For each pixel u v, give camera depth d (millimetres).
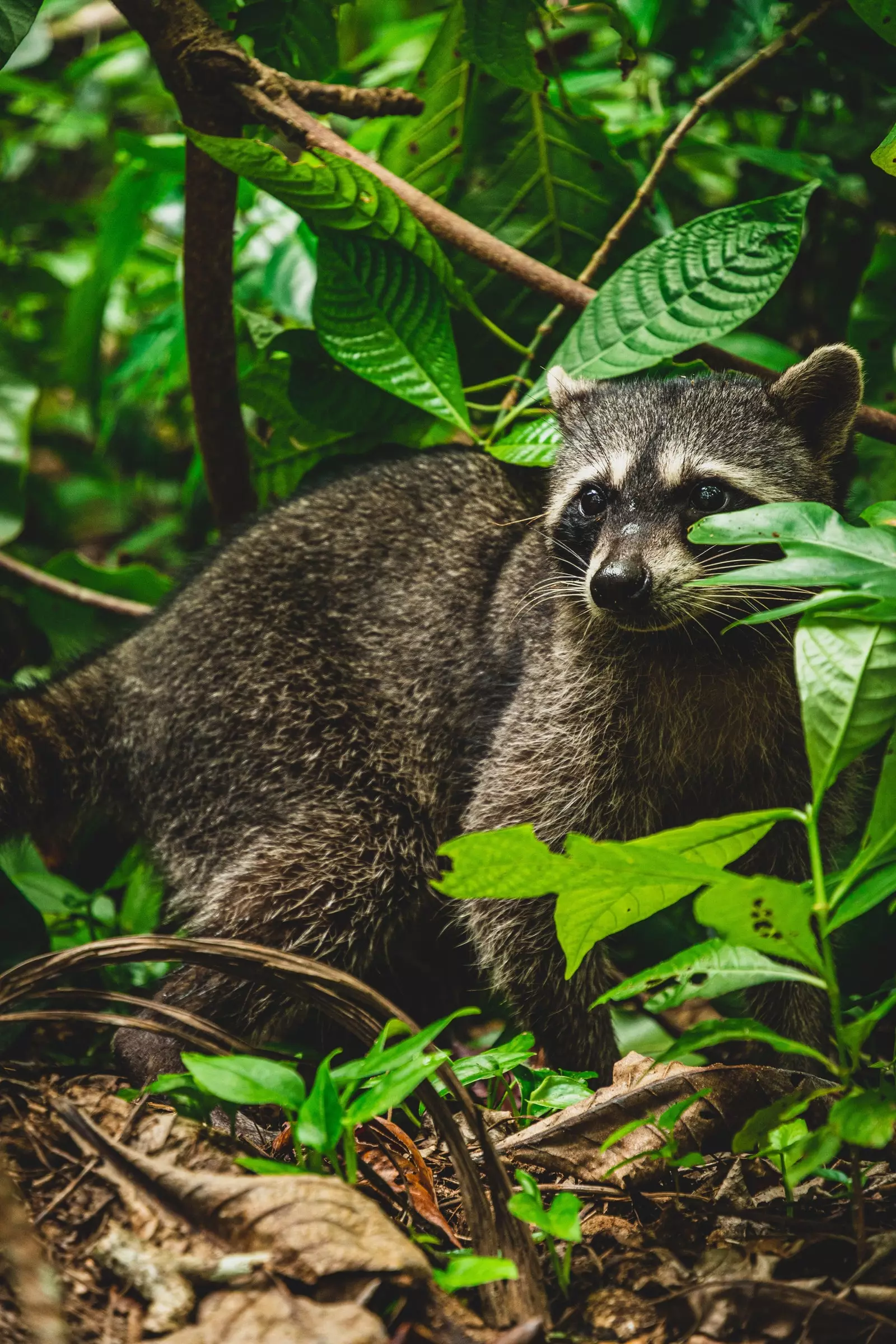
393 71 8125
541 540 5742
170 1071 4754
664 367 6176
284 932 5426
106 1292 2820
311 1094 3074
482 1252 3014
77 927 6230
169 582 7602
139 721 5781
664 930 6121
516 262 5633
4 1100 3346
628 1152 3697
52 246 10078
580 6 6070
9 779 5523
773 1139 3332
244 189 7270
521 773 5457
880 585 3285
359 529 5875
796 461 5250
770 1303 2936
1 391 7602
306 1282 2814
